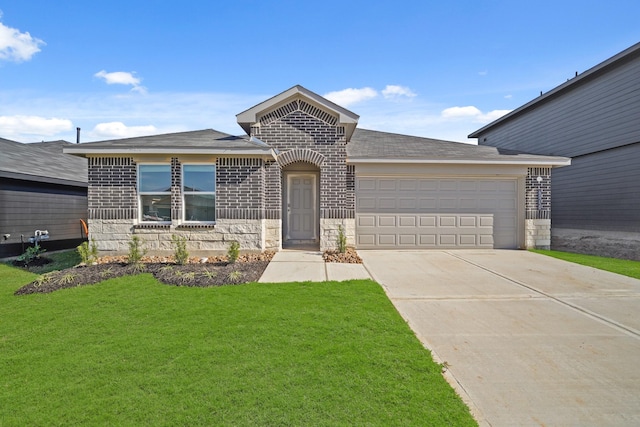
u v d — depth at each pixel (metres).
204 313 4.88
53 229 11.70
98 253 9.27
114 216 9.32
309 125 10.24
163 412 2.69
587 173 14.77
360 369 3.34
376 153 11.34
